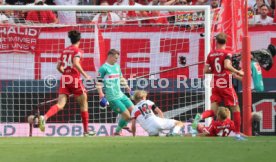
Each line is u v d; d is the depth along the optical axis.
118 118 42.41
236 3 40.72
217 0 48.66
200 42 42.97
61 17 47.19
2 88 42.91
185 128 42.06
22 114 42.94
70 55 37.31
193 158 24.41
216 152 26.08
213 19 42.56
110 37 43.06
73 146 28.41
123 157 24.73
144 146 28.22
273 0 48.41
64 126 42.16
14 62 42.97
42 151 26.67
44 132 41.91
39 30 43.00
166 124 36.50
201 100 42.94
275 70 43.03
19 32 43.03
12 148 27.80
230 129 36.09
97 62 43.03
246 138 32.69
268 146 28.19
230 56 36.00
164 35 43.03
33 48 43.03
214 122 36.22
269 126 42.97
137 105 37.00
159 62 43.06
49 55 43.06
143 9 40.31
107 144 29.17
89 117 42.53
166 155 25.23
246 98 37.66
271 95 42.97
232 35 41.03
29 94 42.97
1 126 42.50
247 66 37.66
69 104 42.09
